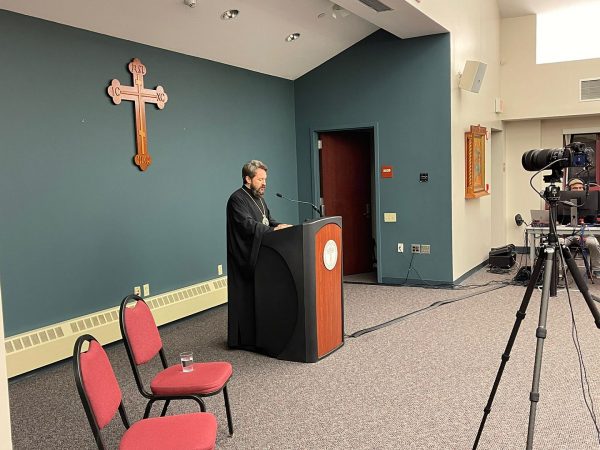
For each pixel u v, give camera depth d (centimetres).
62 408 312
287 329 374
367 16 505
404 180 610
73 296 401
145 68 457
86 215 410
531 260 606
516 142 835
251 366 367
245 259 385
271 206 630
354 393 316
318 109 654
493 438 256
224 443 261
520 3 759
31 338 366
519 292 557
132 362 238
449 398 304
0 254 353
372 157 705
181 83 496
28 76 368
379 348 396
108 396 189
